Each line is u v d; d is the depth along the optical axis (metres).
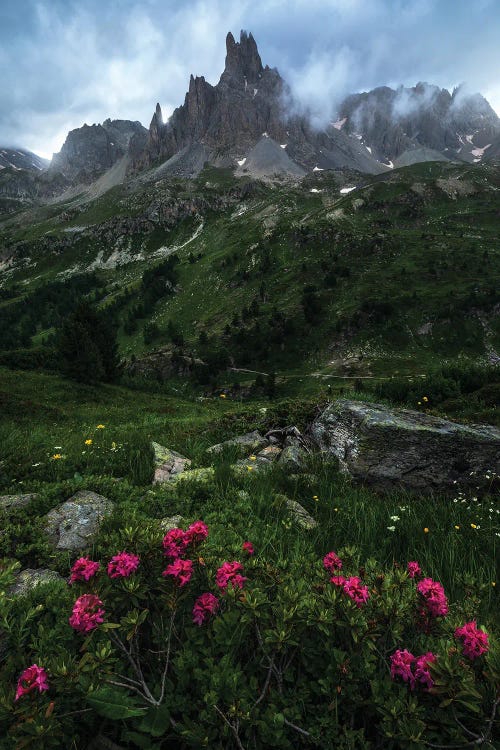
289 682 2.61
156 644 2.70
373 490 8.46
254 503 6.44
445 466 8.67
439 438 8.80
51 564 4.41
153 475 8.04
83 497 6.18
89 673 2.22
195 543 2.85
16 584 3.90
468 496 8.23
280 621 2.46
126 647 2.69
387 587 2.78
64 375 50.97
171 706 2.27
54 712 2.15
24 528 5.03
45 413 25.23
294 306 198.50
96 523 5.31
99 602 2.33
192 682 2.47
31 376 48.31
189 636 2.57
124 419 26.28
